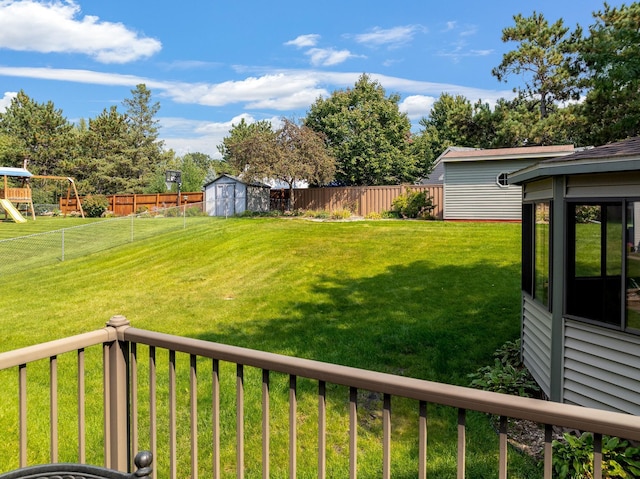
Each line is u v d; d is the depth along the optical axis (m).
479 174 16.73
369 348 5.83
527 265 5.42
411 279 9.09
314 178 21.20
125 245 13.81
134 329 2.26
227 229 15.45
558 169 4.16
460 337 6.16
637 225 3.66
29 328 7.00
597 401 4.06
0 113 36.81
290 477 1.81
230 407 4.46
